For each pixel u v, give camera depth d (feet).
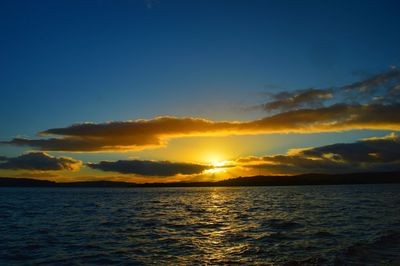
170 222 148.56
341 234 107.45
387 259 75.41
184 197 424.46
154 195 510.99
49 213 198.29
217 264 74.23
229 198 372.17
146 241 101.96
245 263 74.33
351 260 74.64
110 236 111.75
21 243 100.58
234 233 114.11
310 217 155.53
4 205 275.18
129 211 210.59
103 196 479.41
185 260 78.18
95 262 77.61
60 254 85.71
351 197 334.65
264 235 108.27
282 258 77.66
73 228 131.85
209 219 158.10
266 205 242.58
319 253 81.61
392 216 155.94
